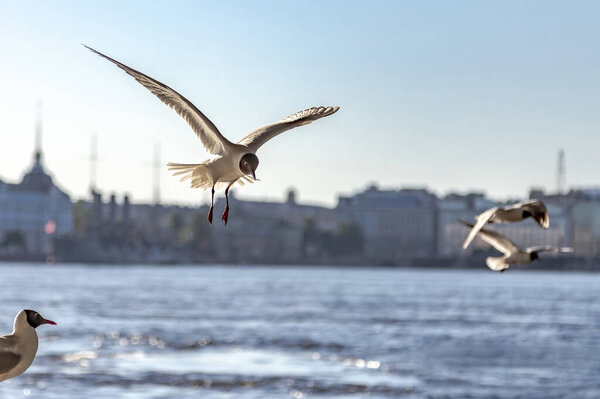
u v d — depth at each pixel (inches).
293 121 403.9
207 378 2064.5
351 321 3944.4
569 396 1915.6
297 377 2106.3
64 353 2486.5
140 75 381.4
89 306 4894.2
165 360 2381.9
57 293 6304.1
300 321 3927.2
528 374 2218.3
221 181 398.6
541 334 3358.8
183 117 390.0
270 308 4918.8
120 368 2201.0
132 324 3599.9
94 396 1817.2
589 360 2501.2
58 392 1850.4
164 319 3927.2
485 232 445.7
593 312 4845.0
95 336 3038.9
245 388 1945.1
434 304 5546.3
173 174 397.1
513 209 382.3
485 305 5526.6
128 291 6830.7
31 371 2112.5
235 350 2667.3
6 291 6471.5
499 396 1903.3
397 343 2945.4
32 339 463.5
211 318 4052.7
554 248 437.1
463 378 2140.7
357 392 1921.8
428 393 1924.2
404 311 4776.1
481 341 3043.8
